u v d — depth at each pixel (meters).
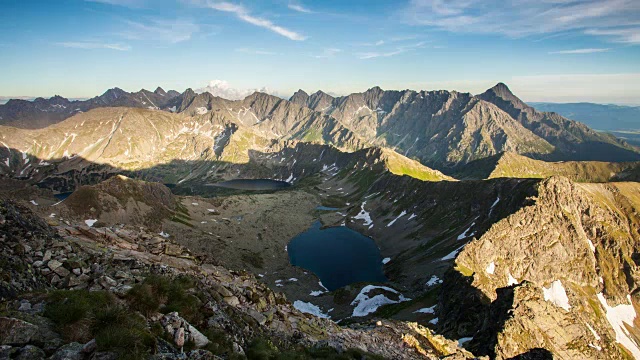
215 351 19.36
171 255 36.84
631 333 125.50
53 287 21.62
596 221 160.12
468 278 91.38
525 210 148.00
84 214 156.62
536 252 135.25
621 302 136.38
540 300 68.56
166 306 21.30
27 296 17.50
